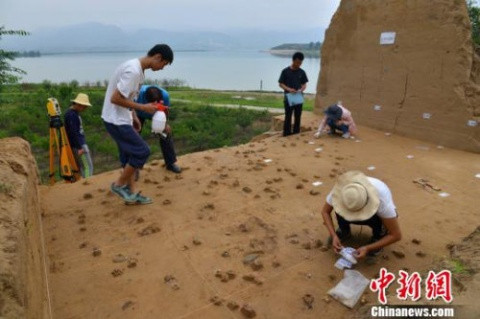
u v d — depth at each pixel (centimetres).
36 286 232
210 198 486
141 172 577
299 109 827
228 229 412
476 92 700
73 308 299
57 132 636
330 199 357
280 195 496
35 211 350
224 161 632
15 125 1636
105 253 369
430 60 731
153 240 391
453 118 712
